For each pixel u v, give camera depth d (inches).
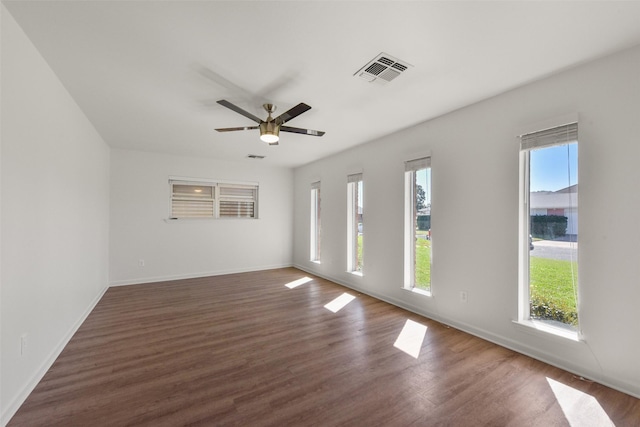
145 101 113.4
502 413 69.9
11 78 66.0
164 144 181.2
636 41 74.5
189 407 71.8
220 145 183.6
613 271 79.4
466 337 113.1
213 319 133.0
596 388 79.4
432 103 115.2
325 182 217.2
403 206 148.7
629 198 76.8
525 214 102.3
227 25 69.1
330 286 193.9
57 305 96.0
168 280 209.8
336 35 73.0
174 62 85.7
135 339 111.3
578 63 85.4
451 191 124.1
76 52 80.2
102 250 169.6
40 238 82.0
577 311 87.0
